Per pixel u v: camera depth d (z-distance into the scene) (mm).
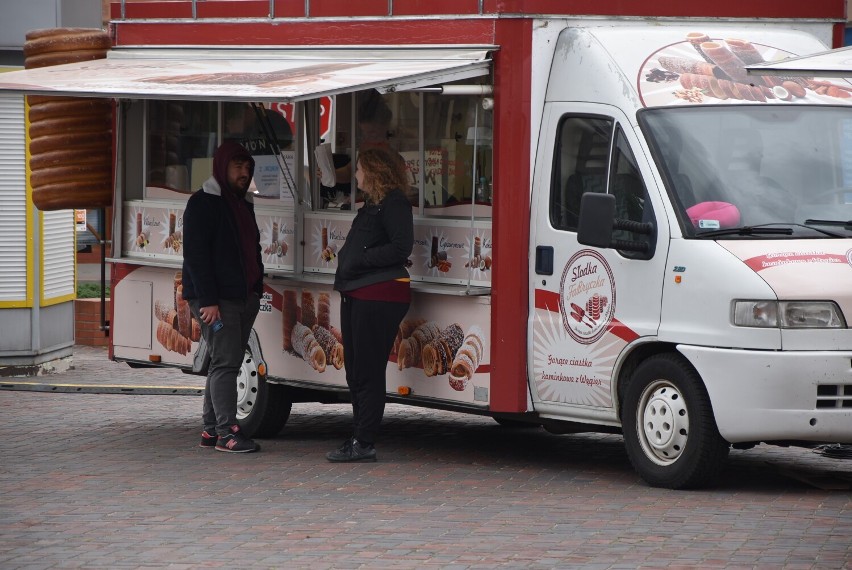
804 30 14906
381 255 14023
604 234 12570
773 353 11914
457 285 14266
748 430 12047
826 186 12867
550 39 13734
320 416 18984
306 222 15820
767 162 12930
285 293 15977
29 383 21781
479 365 14031
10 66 22609
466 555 10383
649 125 12953
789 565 9930
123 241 17875
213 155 16578
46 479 13633
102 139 18328
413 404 14891
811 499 12312
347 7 15016
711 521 11391
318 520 11664
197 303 15188
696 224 12523
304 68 14438
